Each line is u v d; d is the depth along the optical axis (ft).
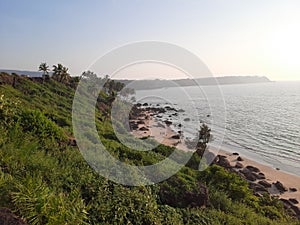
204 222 19.45
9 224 10.19
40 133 25.95
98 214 14.97
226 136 133.28
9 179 14.06
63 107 81.97
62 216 11.55
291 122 180.45
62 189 15.92
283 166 89.71
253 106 273.54
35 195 12.17
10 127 23.39
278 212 34.01
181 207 21.36
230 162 89.15
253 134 142.72
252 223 22.57
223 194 27.22
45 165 18.07
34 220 11.12
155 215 17.37
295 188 69.36
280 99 354.54
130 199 17.30
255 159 96.63
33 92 102.22
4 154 17.51
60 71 128.47
